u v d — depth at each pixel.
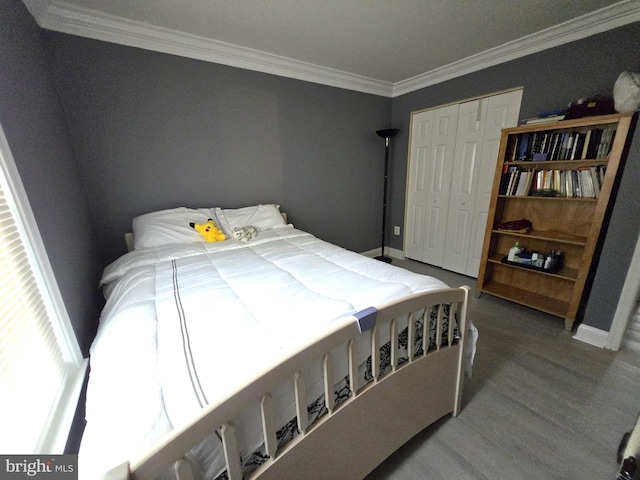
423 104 3.10
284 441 0.76
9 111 1.03
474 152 2.76
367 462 1.00
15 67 1.16
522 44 2.18
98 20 1.75
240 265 1.57
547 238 2.07
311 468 0.82
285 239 2.20
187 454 0.58
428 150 3.17
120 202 2.06
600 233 1.92
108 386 0.69
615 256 1.69
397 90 3.31
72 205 1.59
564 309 2.11
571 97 2.05
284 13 1.76
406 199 3.54
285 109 2.67
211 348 0.78
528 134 2.16
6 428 0.69
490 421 1.30
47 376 0.96
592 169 1.86
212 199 2.45
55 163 1.44
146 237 1.89
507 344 1.86
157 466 0.49
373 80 3.09
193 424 0.53
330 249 1.89
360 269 1.49
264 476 0.70
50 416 0.88
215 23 1.87
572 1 1.68
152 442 0.55
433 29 1.99
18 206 0.94
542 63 2.16
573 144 1.92
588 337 1.85
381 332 0.98
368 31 2.00
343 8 1.71
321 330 0.87
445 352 1.19
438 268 3.33
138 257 1.68
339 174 3.22
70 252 1.40
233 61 2.30
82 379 1.10
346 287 1.23
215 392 0.64
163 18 1.80
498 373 1.60
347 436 0.90
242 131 2.48
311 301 1.08
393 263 3.53
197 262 1.64
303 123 2.82
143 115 2.04
